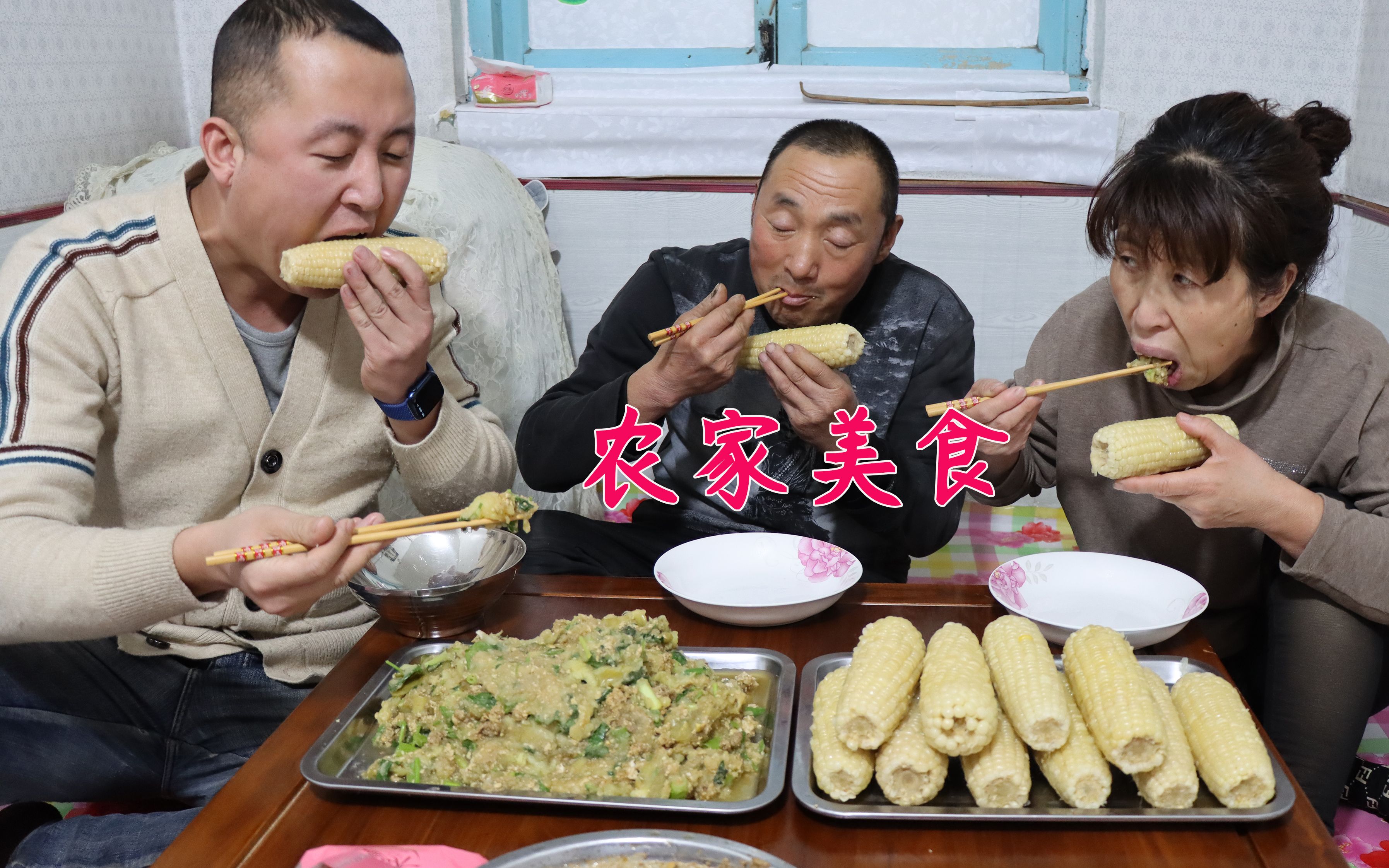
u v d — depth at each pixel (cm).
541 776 133
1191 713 135
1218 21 379
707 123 397
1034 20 406
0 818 190
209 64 411
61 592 151
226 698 199
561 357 382
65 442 171
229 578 152
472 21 419
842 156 208
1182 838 121
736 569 191
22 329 174
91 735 192
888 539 244
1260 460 169
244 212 177
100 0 352
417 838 123
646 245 413
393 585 180
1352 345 193
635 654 142
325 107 167
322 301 198
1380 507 184
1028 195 390
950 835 122
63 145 333
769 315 243
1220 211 162
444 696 141
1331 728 177
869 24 413
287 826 126
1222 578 212
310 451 203
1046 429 226
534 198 406
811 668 153
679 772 132
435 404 195
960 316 247
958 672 130
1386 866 196
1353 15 371
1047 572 183
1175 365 181
